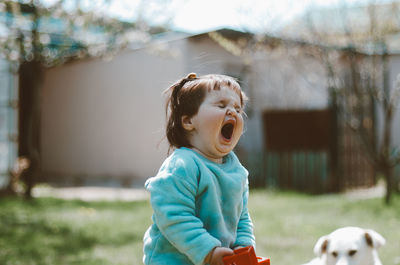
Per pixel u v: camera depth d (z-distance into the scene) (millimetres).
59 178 14258
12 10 8453
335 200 8969
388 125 8523
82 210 7953
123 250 5191
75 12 8898
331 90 10141
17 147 11797
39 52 9102
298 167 11273
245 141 13023
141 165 13367
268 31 9234
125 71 13789
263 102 13656
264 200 9086
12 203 8719
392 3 8453
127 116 13750
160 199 1906
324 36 9133
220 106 2039
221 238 1969
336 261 3084
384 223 6652
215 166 2039
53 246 5379
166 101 2260
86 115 14961
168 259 2000
